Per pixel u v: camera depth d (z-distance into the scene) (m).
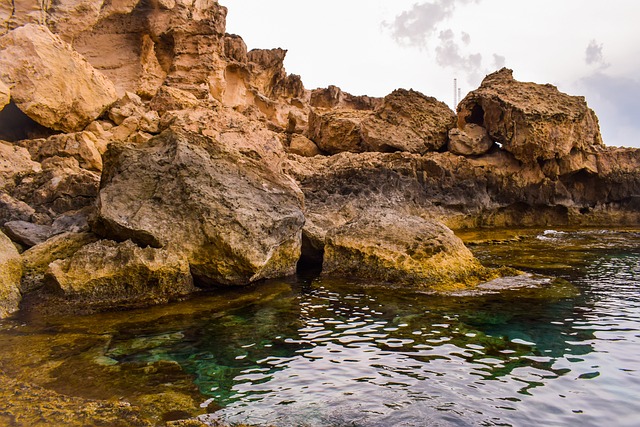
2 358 8.38
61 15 27.84
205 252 13.14
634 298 12.52
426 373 7.96
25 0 25.75
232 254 13.13
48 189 16.80
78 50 29.36
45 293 12.01
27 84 20.28
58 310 11.15
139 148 14.48
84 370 7.95
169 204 13.39
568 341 9.39
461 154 31.28
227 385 7.51
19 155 18.23
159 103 24.84
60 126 21.72
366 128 31.92
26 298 11.88
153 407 6.70
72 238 13.67
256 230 13.70
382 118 32.03
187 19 31.86
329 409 6.73
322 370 8.12
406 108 32.03
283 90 48.94
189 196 13.39
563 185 32.75
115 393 7.12
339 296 12.88
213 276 13.27
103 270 11.77
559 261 18.03
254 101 41.00
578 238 24.94
